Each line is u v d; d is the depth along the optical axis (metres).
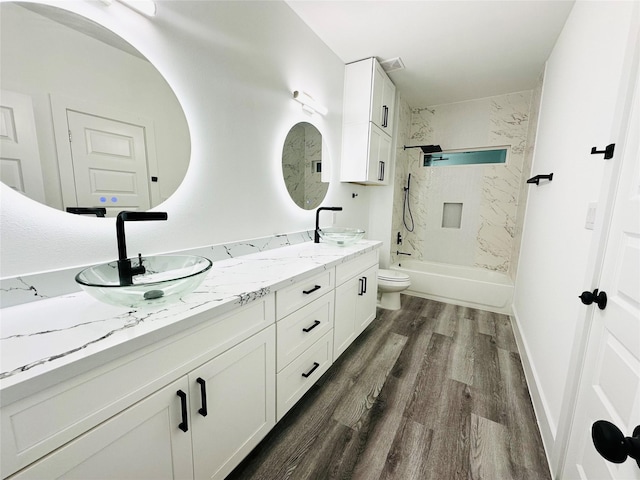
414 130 3.74
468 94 3.20
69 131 0.92
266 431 1.20
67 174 0.92
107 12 0.97
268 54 1.67
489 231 3.44
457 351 2.12
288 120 1.88
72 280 0.95
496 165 3.33
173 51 1.18
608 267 0.89
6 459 0.50
